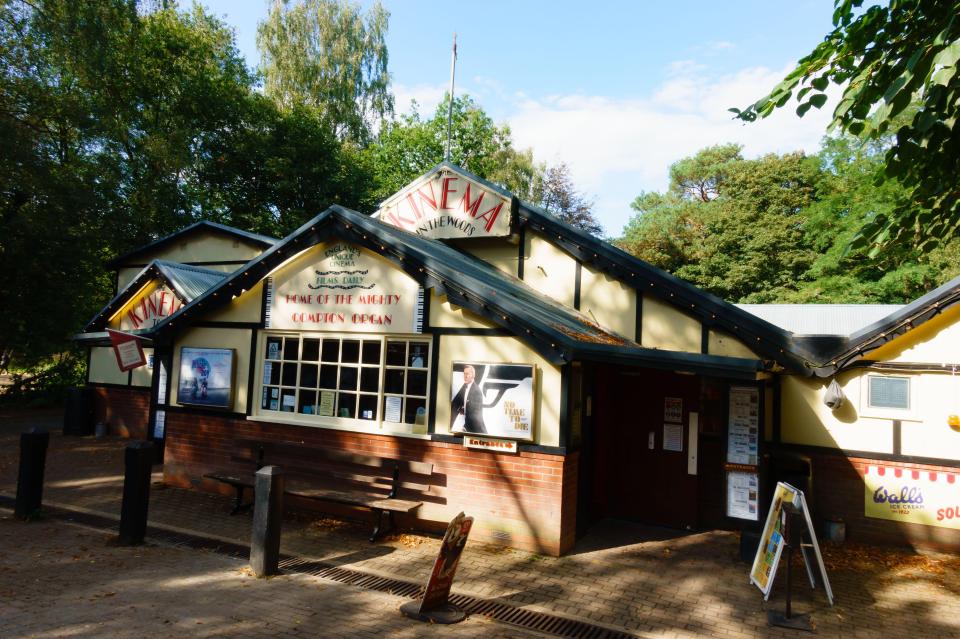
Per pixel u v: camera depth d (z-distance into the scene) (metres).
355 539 7.28
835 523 7.93
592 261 9.31
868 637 5.14
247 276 8.87
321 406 8.43
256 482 6.11
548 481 6.91
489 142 35.38
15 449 12.74
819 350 7.96
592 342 7.07
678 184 40.78
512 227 9.94
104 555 6.43
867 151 26.44
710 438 8.35
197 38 27.03
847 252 5.72
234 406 8.99
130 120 23.80
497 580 6.09
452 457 7.40
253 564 6.01
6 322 19.34
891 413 7.87
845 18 4.87
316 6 33.56
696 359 6.44
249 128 27.59
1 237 17.83
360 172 30.27
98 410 15.38
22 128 17.53
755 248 29.05
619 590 5.96
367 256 8.17
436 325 7.68
